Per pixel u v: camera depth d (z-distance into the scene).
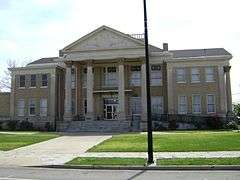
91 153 23.20
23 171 16.19
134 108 56.44
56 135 39.25
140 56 52.88
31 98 60.22
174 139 30.16
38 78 60.31
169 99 54.81
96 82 57.75
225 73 55.09
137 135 36.12
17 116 60.44
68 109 53.72
